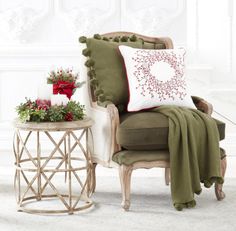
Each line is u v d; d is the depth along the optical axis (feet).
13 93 18.37
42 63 18.24
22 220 11.74
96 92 13.39
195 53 18.40
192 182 12.66
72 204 12.87
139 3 18.57
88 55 13.57
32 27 18.38
